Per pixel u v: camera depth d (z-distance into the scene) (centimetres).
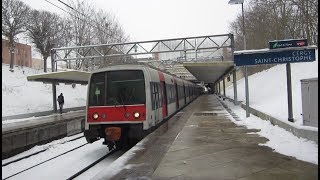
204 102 4116
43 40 5503
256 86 4516
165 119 1972
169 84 2170
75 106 4597
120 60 4900
